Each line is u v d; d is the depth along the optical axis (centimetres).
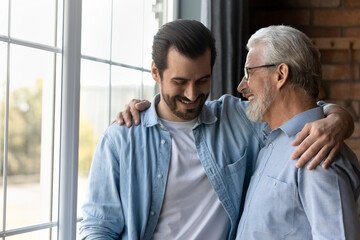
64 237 148
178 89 131
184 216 138
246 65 138
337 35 285
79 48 149
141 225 137
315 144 120
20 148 333
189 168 140
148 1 197
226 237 142
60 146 147
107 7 170
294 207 124
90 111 164
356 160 134
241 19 201
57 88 147
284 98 132
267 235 127
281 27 135
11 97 338
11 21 137
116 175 139
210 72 133
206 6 207
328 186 116
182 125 143
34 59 149
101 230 134
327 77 288
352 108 285
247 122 149
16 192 316
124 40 180
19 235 136
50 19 146
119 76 177
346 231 113
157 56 132
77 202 150
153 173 138
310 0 287
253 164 147
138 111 146
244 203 145
